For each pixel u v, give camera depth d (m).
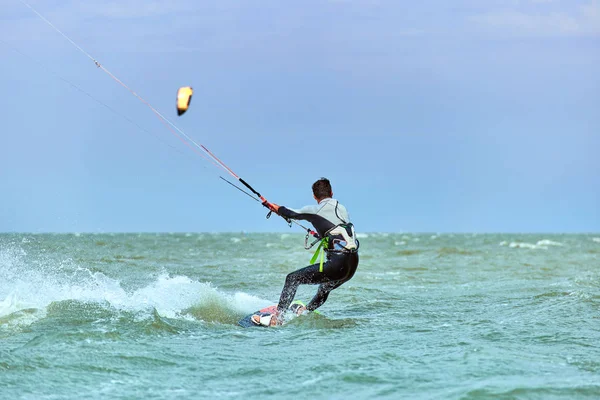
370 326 31.00
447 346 25.14
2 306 31.89
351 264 32.50
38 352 22.50
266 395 18.36
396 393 18.39
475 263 83.75
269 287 50.44
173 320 30.75
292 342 26.45
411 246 163.75
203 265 73.38
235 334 28.34
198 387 19.19
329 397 18.14
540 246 168.25
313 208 32.62
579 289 44.78
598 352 23.98
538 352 23.97
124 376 20.22
